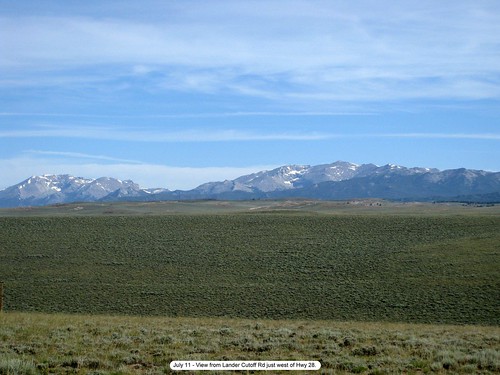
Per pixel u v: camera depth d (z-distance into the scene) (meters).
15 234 101.94
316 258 82.38
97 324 26.14
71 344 19.50
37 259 84.44
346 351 19.31
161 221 116.25
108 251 89.69
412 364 16.91
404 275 70.25
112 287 67.94
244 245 93.25
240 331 23.92
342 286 66.25
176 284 69.44
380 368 16.41
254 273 75.00
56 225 110.94
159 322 30.33
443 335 24.69
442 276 67.88
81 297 62.75
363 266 76.44
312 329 26.41
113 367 16.39
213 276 73.75
